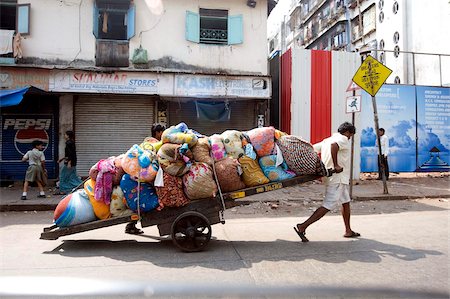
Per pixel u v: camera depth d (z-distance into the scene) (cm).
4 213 754
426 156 1292
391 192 936
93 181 483
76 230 458
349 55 1150
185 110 1226
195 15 1178
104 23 1159
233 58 1198
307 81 1123
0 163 1145
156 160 448
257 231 567
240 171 468
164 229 456
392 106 1270
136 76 1098
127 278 348
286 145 489
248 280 344
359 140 1159
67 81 1068
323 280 345
